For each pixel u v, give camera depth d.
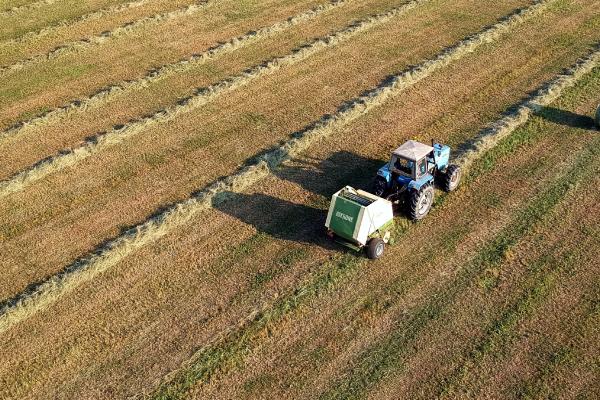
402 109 24.23
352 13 32.66
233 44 29.33
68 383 14.23
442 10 32.72
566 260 16.98
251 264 17.34
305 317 15.65
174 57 28.52
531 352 14.49
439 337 14.96
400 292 16.25
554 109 23.92
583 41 28.95
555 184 19.94
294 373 14.26
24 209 19.78
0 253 18.03
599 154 21.34
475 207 19.09
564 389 13.66
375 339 15.00
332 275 16.80
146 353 14.87
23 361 14.76
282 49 29.09
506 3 33.25
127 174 21.25
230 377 14.23
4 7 33.34
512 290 16.12
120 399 13.82
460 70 26.89
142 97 25.58
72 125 23.83
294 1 34.22
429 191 18.27
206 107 24.81
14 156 22.14
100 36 30.12
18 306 15.91
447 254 17.38
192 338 15.20
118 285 16.83
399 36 30.02
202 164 21.61
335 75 26.80
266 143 22.55
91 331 15.48
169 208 19.48
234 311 15.88
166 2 34.09
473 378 13.97
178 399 13.77
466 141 22.17
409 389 13.80
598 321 15.16
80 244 18.28
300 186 20.39
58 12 32.88
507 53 28.14
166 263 17.52
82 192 20.45
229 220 19.06
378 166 21.14
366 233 16.67
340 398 13.66
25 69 27.61
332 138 22.66
